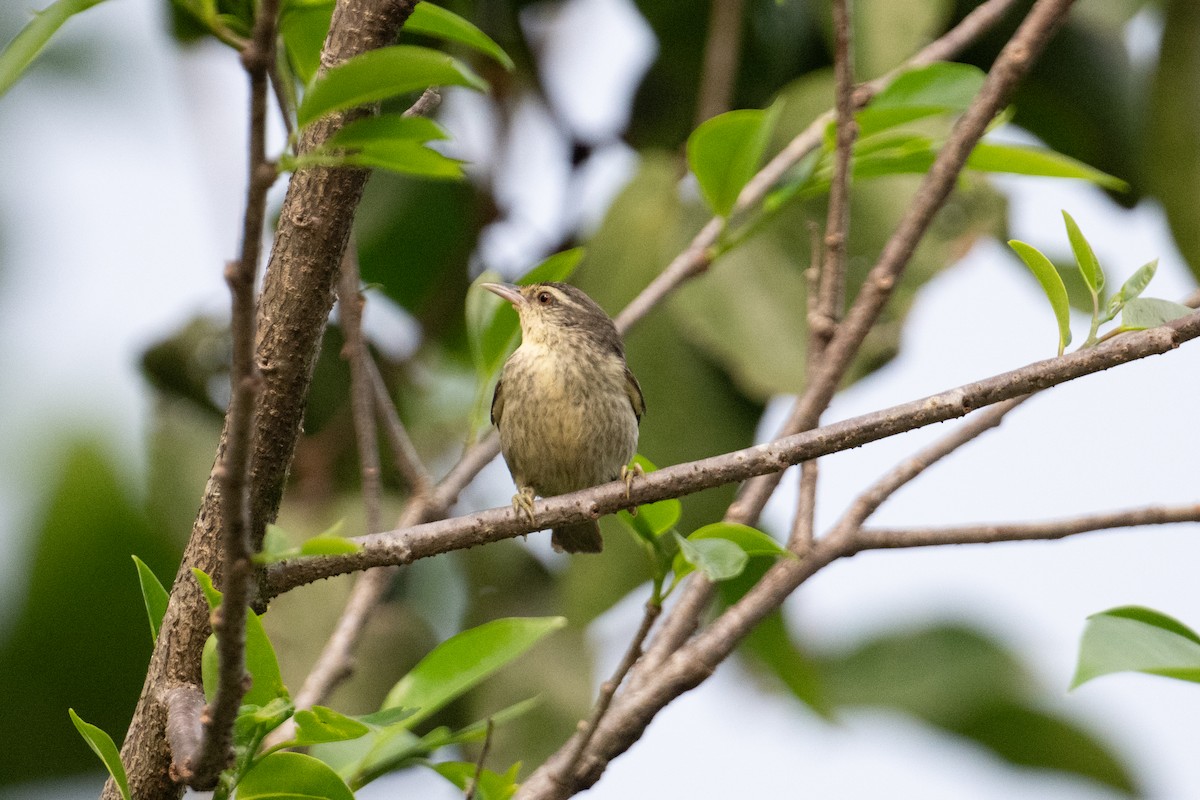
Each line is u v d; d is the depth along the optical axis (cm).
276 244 622
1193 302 844
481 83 464
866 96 941
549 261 909
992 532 802
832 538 813
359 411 873
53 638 1062
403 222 1173
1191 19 1062
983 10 1010
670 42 1143
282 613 1037
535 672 1040
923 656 1269
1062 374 656
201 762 524
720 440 1033
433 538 685
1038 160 859
